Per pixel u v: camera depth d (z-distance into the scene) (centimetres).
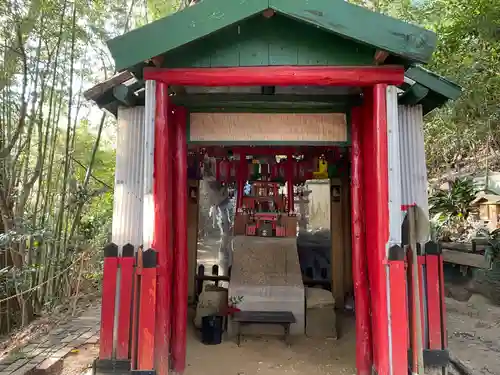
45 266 592
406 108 385
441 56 657
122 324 349
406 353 316
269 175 593
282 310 495
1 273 432
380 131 324
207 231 1327
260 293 501
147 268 329
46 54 570
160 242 332
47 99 595
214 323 468
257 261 567
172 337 384
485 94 657
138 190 375
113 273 354
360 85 332
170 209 391
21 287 521
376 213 335
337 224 607
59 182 648
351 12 293
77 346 455
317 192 1277
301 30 325
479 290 738
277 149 559
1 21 489
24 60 487
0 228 520
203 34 299
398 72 321
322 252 792
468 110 699
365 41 293
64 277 627
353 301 584
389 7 711
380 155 324
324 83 326
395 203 322
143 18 702
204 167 592
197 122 397
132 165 378
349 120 393
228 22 297
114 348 348
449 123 779
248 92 393
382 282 322
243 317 470
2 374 376
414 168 377
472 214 1110
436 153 1228
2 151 487
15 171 521
